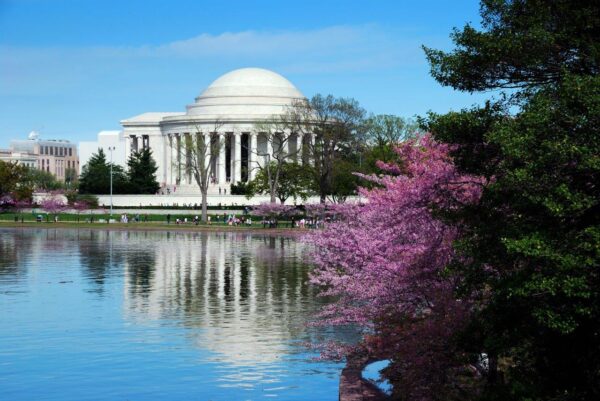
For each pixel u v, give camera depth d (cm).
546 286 1894
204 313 4756
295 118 15388
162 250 9375
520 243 1934
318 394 3041
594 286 1897
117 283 6184
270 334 4109
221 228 13462
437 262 2555
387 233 2770
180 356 3625
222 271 7025
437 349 2441
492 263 2262
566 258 1878
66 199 18300
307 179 14012
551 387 2073
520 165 2170
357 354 2930
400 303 2684
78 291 5716
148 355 3650
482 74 2427
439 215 2489
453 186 2609
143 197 17925
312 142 14550
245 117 19862
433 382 2467
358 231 2959
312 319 4534
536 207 2072
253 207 16025
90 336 4056
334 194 12962
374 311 2853
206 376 3288
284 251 9225
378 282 2725
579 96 1989
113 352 3703
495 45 2295
